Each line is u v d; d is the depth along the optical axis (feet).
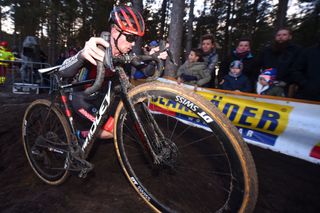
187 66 13.37
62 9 51.34
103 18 48.11
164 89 4.12
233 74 11.66
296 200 6.27
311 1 49.75
